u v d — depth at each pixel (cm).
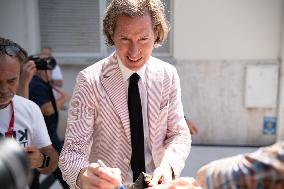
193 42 462
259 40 456
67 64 486
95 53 498
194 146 479
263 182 74
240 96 471
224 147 477
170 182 131
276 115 473
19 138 161
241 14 452
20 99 167
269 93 464
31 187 211
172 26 464
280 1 446
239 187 76
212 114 479
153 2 139
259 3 448
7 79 144
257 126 478
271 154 76
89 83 148
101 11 487
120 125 150
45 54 436
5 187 53
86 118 146
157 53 482
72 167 134
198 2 452
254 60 460
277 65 458
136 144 151
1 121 158
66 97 336
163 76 156
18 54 148
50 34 498
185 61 467
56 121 279
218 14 454
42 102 266
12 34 485
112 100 147
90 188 122
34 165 158
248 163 77
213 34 459
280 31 453
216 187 79
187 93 475
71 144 142
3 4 479
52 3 490
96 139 154
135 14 133
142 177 136
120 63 149
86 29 494
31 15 484
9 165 55
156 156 156
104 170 121
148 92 153
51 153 175
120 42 138
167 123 158
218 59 464
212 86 471
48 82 277
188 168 408
